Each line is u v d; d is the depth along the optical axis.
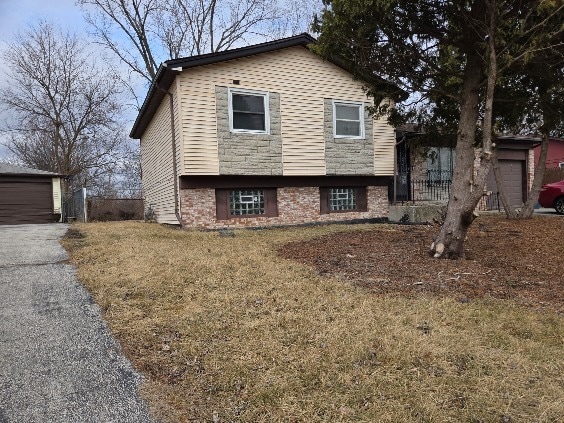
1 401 2.53
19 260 6.39
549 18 5.07
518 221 10.23
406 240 8.12
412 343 3.15
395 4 5.59
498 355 3.01
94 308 4.15
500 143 14.73
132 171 32.25
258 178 11.70
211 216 11.09
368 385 2.59
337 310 3.95
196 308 4.04
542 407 2.37
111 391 2.65
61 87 28.45
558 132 7.83
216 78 10.80
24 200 17.81
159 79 10.77
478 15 5.79
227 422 2.30
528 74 6.40
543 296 4.50
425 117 8.29
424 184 14.64
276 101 11.60
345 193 13.37
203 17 24.95
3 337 3.47
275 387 2.58
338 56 6.98
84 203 17.84
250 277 5.20
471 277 5.24
